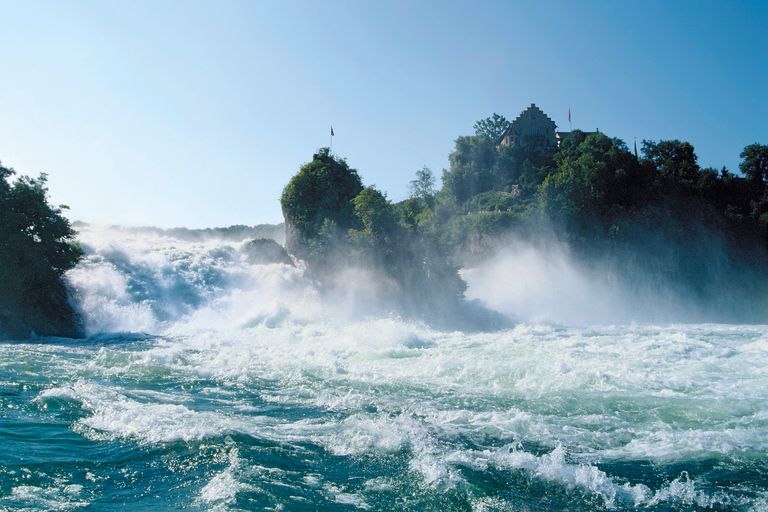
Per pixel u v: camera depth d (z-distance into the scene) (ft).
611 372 57.21
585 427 40.04
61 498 26.73
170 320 111.96
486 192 367.25
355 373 59.67
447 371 59.67
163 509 25.84
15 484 27.94
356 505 27.30
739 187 273.95
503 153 393.91
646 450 35.37
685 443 36.52
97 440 35.22
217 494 27.55
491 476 31.07
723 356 67.92
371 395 49.29
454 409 44.75
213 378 56.18
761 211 259.39
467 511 27.14
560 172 271.08
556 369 58.39
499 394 49.57
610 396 48.29
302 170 185.88
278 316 117.39
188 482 29.25
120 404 43.50
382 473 31.42
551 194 243.60
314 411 43.93
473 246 246.06
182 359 67.10
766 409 43.88
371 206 157.79
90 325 102.27
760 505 27.91
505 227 243.60
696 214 251.60
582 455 34.53
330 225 166.20
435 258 161.99
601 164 246.68
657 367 60.59
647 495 28.96
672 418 42.04
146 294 114.21
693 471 32.04
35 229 99.66
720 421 41.19
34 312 95.20
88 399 44.65
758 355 67.77
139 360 64.49
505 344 83.05
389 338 86.38
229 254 143.64
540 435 38.14
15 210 97.45
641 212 240.73
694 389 50.47
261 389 51.70
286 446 35.19
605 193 246.68
